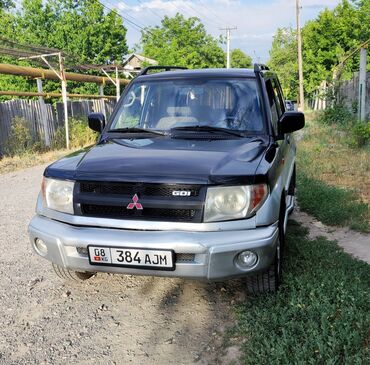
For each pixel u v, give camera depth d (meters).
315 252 4.21
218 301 3.56
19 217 6.47
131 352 2.96
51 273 4.32
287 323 2.93
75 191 3.17
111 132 4.16
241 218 2.96
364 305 3.13
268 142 3.72
